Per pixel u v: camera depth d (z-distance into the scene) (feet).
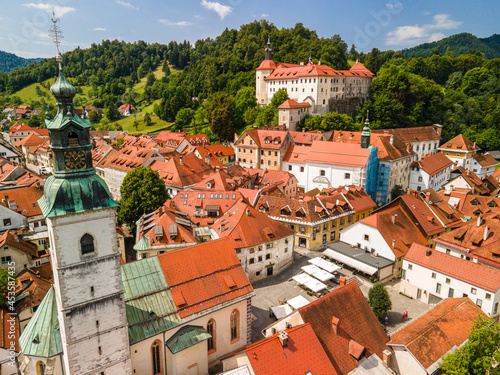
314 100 571.28
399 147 418.72
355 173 363.15
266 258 242.17
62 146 103.96
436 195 295.07
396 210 268.82
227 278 159.63
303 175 427.33
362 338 146.92
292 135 488.02
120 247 269.03
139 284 144.56
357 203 314.14
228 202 281.13
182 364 140.15
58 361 124.88
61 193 105.19
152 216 252.21
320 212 286.25
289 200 293.64
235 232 233.96
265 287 231.30
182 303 145.28
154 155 418.31
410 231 260.62
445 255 209.36
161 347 140.77
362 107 620.08
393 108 587.68
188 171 372.58
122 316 122.93
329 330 142.41
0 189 318.86
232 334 162.40
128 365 127.44
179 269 153.89
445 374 125.70
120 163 431.84
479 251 213.87
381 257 244.83
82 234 110.42
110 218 114.42
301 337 131.75
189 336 142.61
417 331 147.23
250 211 248.32
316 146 399.65
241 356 125.18
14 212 270.87
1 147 485.15
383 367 137.49
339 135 484.74
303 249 282.56
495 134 600.80
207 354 148.56
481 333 121.39
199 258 160.04
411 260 219.61
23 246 242.78
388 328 192.24
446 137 637.71
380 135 419.33
